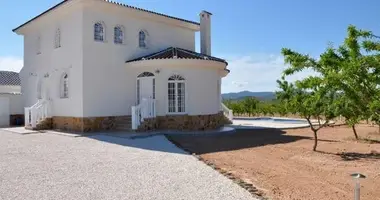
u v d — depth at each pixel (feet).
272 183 25.79
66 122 66.18
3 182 25.81
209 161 34.30
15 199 21.58
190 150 41.91
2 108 83.76
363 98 16.43
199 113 64.59
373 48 15.89
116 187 24.39
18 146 45.01
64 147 44.11
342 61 18.97
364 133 62.34
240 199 21.50
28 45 84.58
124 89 67.62
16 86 98.12
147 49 72.84
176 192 23.09
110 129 65.16
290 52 29.58
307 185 25.23
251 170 30.27
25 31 85.20
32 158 36.01
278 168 31.22
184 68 63.87
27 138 54.34
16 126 80.53
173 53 68.74
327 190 23.91
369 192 23.54
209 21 82.38
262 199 21.50
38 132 63.36
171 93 64.64
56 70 70.28
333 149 42.80
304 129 71.72
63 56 67.97
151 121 63.05
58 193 22.90
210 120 66.18
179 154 38.65
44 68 76.02
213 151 41.24
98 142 49.06
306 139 53.62
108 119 65.00
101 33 65.36
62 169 30.42
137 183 25.48
